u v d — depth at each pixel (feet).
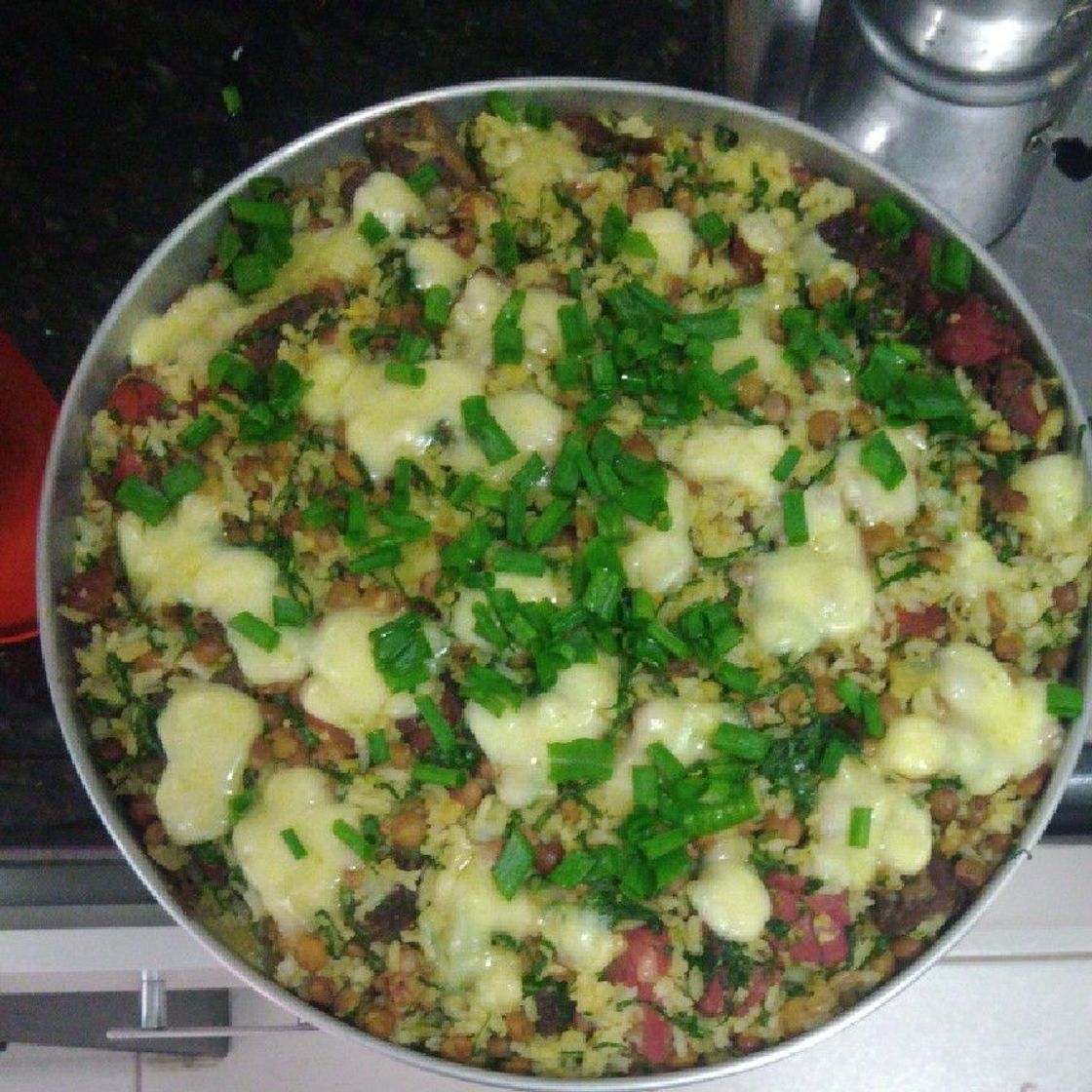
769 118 1.88
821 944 1.76
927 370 1.89
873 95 1.95
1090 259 2.19
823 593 1.78
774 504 1.82
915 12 1.81
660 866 1.72
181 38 2.27
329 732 1.77
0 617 2.00
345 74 2.26
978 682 1.78
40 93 2.25
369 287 1.90
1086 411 2.11
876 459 1.81
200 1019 2.13
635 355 1.83
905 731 1.76
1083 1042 2.13
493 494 1.80
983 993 2.12
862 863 1.75
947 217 1.83
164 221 2.20
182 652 1.81
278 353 1.86
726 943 1.74
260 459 1.85
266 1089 2.19
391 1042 1.69
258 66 2.27
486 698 1.74
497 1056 1.74
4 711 2.03
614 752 1.76
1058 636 1.84
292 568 1.82
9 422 1.90
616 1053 1.75
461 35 2.28
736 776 1.75
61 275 2.18
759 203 1.94
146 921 1.93
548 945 1.73
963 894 1.78
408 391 1.82
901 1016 2.12
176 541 1.82
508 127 1.94
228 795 1.76
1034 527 1.83
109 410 1.87
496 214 1.93
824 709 1.79
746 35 2.24
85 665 1.81
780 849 1.76
